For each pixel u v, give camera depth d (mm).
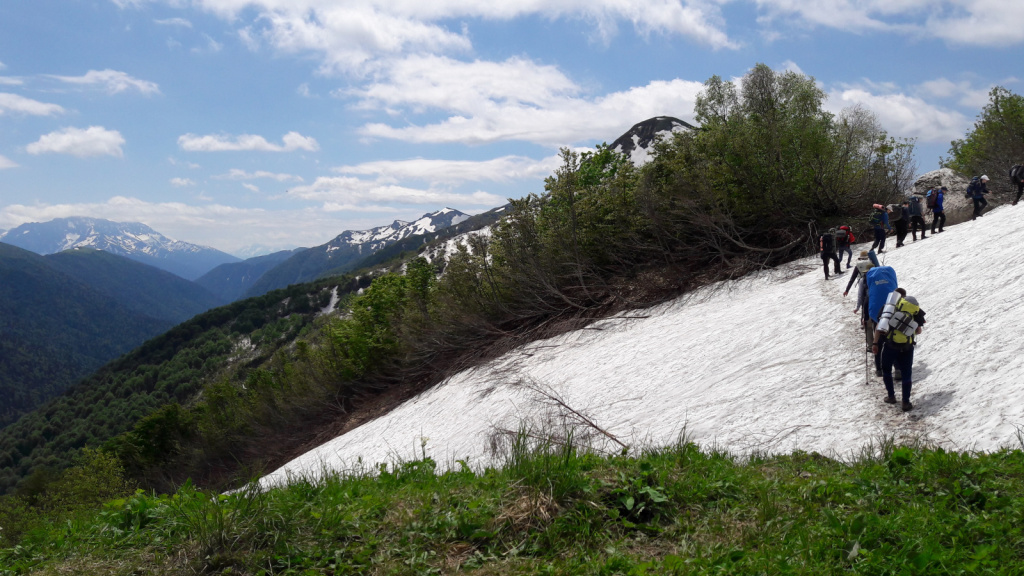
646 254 25453
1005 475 5027
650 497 5062
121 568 4551
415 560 4426
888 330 7945
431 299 31656
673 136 27031
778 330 14016
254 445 40062
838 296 14727
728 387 11688
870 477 5484
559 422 13406
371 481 6781
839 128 24906
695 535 4602
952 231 16891
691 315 19266
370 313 36281
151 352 138500
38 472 49594
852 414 8375
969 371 8164
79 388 132250
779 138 22734
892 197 24203
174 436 58250
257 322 146500
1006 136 31141
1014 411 6559
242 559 4426
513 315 27094
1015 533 3963
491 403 18000
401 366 31500
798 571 3812
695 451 7102
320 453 23719
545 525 4781
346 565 4406
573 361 19094
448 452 15445
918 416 7559
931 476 5223
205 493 5668
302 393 38625
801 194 22594
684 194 23531
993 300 10156
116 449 58000
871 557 3875
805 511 4793
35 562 4855
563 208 27781
